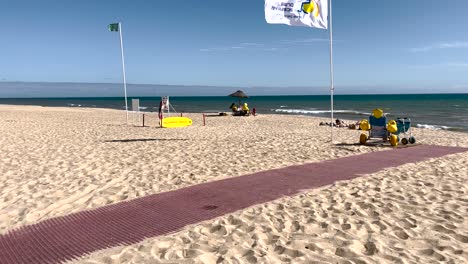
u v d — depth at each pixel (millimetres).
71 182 6457
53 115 26547
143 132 14773
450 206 5059
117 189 6016
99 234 4121
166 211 4898
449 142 11953
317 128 17562
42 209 5016
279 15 9297
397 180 6516
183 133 14508
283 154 9234
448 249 3746
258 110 41594
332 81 10938
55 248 3756
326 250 3734
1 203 5266
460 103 59938
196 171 7312
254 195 5613
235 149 10039
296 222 4496
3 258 3539
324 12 9945
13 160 8414
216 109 43750
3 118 22234
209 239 3996
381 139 11828
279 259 3541
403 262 3455
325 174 6996
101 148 10242
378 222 4473
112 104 68625
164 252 3656
